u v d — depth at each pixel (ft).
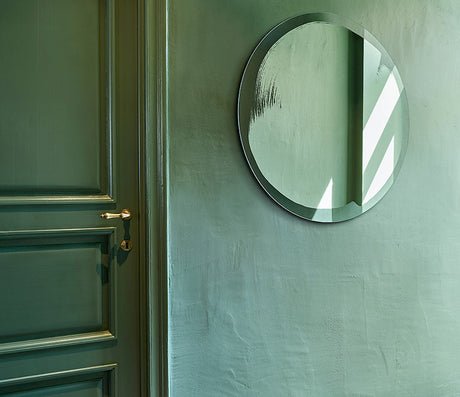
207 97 6.32
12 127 5.65
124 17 6.10
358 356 7.32
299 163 6.80
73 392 5.97
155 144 6.08
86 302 5.99
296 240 6.88
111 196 6.05
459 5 8.02
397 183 7.60
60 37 5.84
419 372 7.79
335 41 7.03
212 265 6.36
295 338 6.87
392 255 7.57
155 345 6.09
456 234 8.01
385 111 7.40
